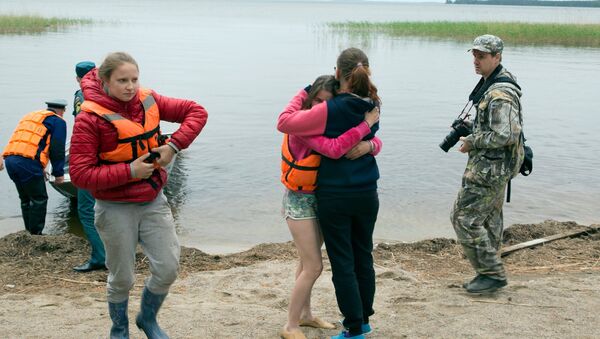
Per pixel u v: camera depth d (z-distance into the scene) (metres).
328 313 4.91
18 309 4.93
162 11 119.62
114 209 3.69
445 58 33.34
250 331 4.45
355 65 3.92
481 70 5.00
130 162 3.62
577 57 34.03
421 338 4.32
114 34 45.97
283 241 8.05
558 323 4.55
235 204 9.60
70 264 6.27
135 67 3.55
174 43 40.34
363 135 3.89
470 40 46.28
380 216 9.08
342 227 4.00
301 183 4.00
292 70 27.08
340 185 3.93
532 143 14.05
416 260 6.50
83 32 46.38
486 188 5.03
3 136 13.37
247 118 16.45
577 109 18.47
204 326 4.53
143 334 4.41
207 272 6.10
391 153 12.85
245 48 38.00
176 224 8.70
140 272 6.16
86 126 3.51
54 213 9.27
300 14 119.31
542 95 21.06
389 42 43.97
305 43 42.56
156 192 3.72
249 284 5.74
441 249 6.88
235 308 4.94
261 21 80.50
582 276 5.84
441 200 9.87
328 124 3.86
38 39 38.44
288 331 4.25
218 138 14.09
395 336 4.35
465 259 6.54
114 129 3.54
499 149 4.95
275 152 12.94
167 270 3.79
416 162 12.17
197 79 23.69
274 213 9.21
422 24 55.50
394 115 17.08
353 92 3.95
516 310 4.81
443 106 18.70
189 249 6.84
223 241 8.06
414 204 9.64
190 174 11.25
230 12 125.44
